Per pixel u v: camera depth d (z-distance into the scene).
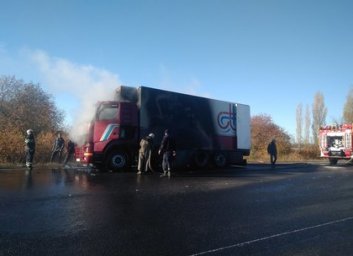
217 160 20.25
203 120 19.59
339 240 6.53
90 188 11.45
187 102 18.91
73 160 19.08
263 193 11.44
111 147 16.56
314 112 57.28
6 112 28.08
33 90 29.78
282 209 9.05
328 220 7.97
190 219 7.84
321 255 5.73
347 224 7.66
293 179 15.39
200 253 5.71
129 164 16.97
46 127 28.45
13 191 10.55
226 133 20.73
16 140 20.50
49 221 7.35
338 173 18.62
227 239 6.45
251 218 8.03
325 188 12.91
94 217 7.78
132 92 17.33
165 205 9.18
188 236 6.59
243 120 21.78
